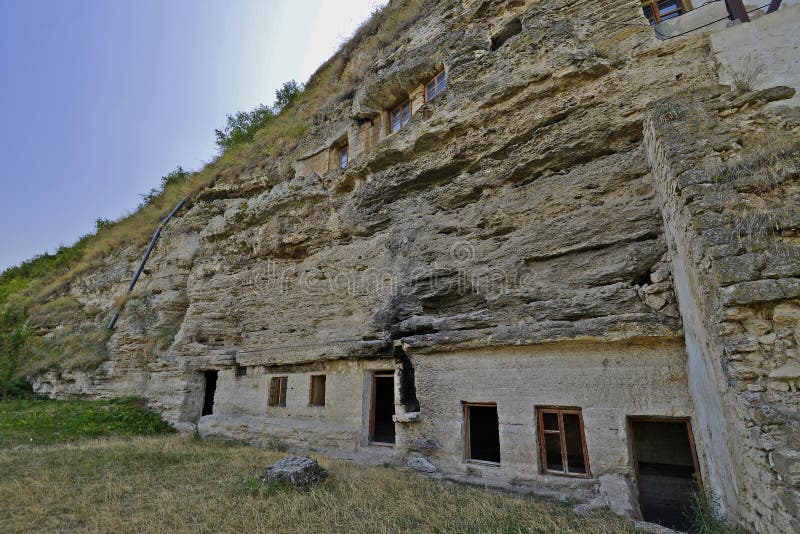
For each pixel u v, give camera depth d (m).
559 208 9.06
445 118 11.34
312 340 13.23
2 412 17.91
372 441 10.90
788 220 4.32
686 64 8.06
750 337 4.19
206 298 17.53
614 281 7.96
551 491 7.12
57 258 39.19
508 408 8.09
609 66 9.01
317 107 20.95
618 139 8.66
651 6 10.05
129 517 6.59
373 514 6.36
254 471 9.18
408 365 10.22
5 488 8.04
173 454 10.99
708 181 5.10
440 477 8.27
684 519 8.18
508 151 10.32
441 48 12.97
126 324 20.66
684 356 6.63
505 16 12.18
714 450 5.33
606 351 7.29
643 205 7.90
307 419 12.16
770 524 3.70
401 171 12.30
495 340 8.36
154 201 29.25
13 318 28.78
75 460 10.43
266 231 16.38
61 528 6.26
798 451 3.56
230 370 15.25
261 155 22.27
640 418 6.98
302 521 6.14
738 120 5.72
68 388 21.00
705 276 4.82
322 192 15.12
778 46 6.98
